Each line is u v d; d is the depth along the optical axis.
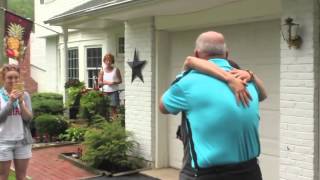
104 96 11.20
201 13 7.32
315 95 5.47
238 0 6.56
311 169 5.54
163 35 8.36
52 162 8.93
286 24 5.59
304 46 5.52
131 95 8.86
